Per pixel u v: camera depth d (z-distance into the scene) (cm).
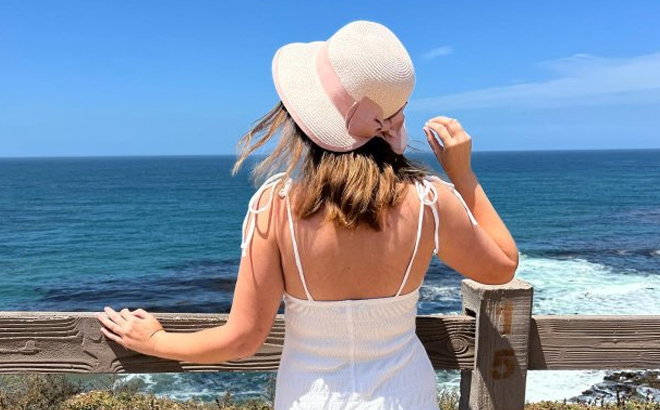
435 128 151
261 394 639
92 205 5012
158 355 157
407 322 142
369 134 129
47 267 2242
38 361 180
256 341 140
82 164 17912
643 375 716
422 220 134
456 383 648
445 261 145
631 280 1652
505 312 192
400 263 134
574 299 1386
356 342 136
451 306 1336
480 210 149
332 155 129
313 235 130
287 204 131
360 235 130
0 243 2955
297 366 140
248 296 136
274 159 137
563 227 3219
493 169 10788
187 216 4203
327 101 128
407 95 130
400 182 133
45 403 423
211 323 180
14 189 6906
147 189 6894
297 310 138
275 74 137
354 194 124
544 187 6538
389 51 127
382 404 135
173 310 1574
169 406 444
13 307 1639
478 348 192
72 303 1664
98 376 571
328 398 135
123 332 164
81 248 2748
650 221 3459
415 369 143
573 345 200
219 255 2475
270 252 134
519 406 197
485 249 142
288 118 135
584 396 659
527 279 1673
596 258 2139
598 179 7794
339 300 134
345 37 130
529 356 199
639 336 201
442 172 150
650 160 15462
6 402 416
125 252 2605
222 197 5772
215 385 694
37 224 3766
